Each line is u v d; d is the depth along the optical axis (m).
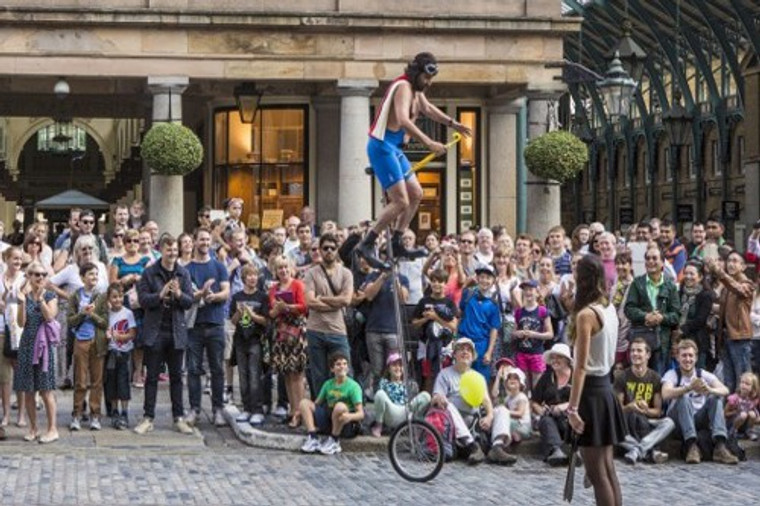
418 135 12.84
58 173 72.88
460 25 33.16
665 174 77.12
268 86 35.59
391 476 16.02
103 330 18.52
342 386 17.52
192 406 18.97
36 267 17.52
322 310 17.66
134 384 22.55
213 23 32.44
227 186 37.47
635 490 15.54
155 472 15.95
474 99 36.78
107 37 32.31
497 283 18.89
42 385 17.53
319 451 17.38
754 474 16.77
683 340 17.83
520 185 36.97
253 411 18.94
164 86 32.50
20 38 31.98
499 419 17.30
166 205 32.00
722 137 67.94
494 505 14.41
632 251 21.47
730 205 56.78
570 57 75.44
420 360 18.72
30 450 17.12
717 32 62.75
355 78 33.03
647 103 77.56
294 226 24.45
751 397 18.03
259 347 18.95
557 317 19.08
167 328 18.53
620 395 17.84
